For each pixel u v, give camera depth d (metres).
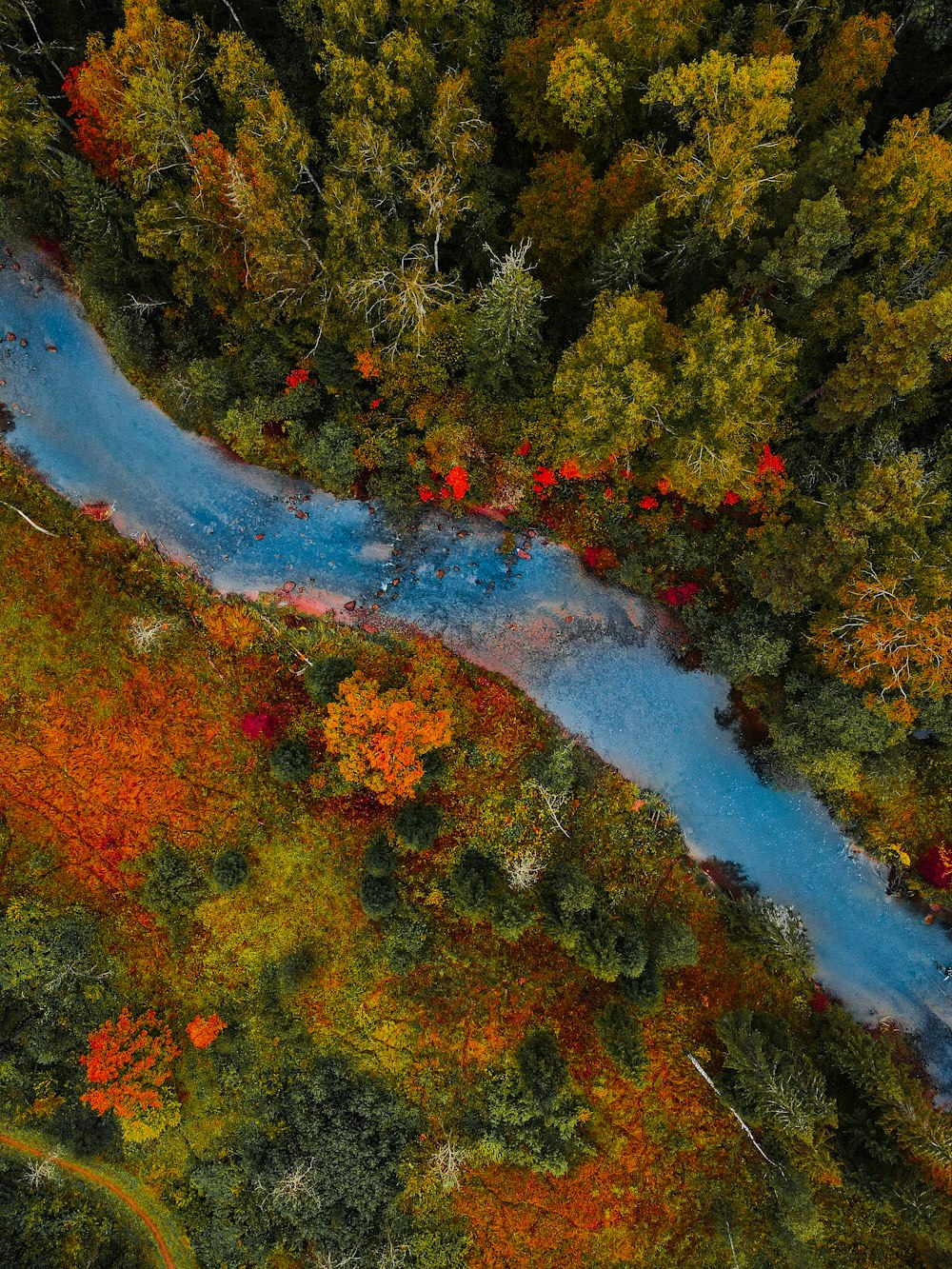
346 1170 36.94
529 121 35.81
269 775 38.59
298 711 38.62
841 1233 36.81
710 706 39.84
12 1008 38.59
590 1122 37.56
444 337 34.31
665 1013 38.16
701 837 39.66
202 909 38.22
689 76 29.30
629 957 35.19
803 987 39.00
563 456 36.00
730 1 36.78
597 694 39.69
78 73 32.25
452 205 31.22
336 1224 36.81
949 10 32.66
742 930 38.12
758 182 29.38
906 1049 39.41
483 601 39.69
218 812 38.59
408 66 30.25
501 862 38.06
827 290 32.16
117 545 39.47
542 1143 36.25
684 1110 37.59
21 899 38.25
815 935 39.84
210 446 40.00
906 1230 36.72
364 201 30.67
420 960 37.94
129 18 29.88
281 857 38.41
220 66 31.47
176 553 39.62
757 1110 34.28
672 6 30.56
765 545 34.78
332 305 33.06
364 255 30.98
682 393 30.44
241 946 38.38
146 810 38.75
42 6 35.38
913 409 34.41
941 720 32.78
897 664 30.78
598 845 38.75
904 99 37.03
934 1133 33.66
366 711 32.09
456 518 39.66
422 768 33.25
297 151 30.81
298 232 30.81
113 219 34.28
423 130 32.22
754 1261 36.38
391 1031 37.84
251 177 30.05
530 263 35.41
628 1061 35.81
